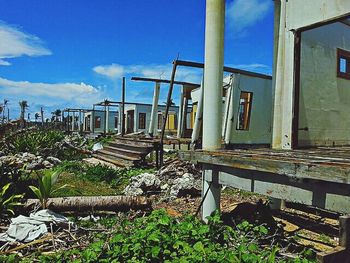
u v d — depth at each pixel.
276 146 6.13
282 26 6.09
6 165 7.14
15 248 3.93
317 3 5.54
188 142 12.37
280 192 3.60
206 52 5.00
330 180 2.88
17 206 5.13
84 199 5.45
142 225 3.91
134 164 10.47
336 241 4.48
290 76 5.91
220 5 4.88
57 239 4.20
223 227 3.80
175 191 7.10
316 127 7.09
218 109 5.00
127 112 27.61
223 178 4.37
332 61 7.57
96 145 17.27
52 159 11.74
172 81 9.57
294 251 3.91
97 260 3.05
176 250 3.09
